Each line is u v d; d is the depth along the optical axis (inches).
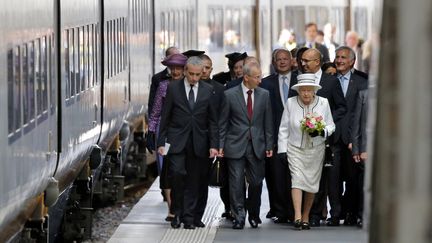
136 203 1596.9
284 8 3415.4
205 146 1275.8
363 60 2317.9
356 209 1311.5
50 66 1006.4
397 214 269.9
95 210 1601.9
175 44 2488.9
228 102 1261.1
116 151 1706.4
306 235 1242.0
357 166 1288.1
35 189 882.8
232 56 1423.5
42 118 930.7
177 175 1285.7
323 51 2217.0
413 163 265.4
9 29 741.9
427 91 263.4
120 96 1771.7
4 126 709.3
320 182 1306.6
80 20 1299.2
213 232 1280.8
